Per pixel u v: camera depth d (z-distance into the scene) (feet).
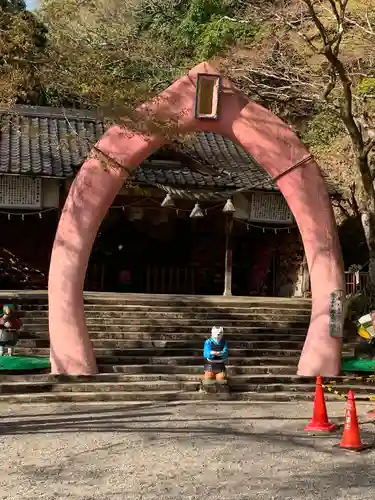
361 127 57.77
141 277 83.25
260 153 43.91
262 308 60.44
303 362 44.55
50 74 37.32
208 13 90.38
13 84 36.83
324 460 25.89
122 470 24.12
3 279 75.61
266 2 63.10
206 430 31.37
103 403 38.91
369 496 21.29
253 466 24.86
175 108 43.09
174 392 40.93
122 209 79.20
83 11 51.44
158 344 50.78
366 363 45.16
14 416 34.55
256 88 63.67
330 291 43.93
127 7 61.82
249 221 73.92
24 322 52.95
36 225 76.18
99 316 55.36
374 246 53.98
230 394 40.91
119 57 41.09
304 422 33.68
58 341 42.42
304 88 61.52
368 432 31.42
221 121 43.86
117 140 42.75
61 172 66.74
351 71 60.39
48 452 26.78
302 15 56.65
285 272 80.07
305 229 44.21
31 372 42.73
